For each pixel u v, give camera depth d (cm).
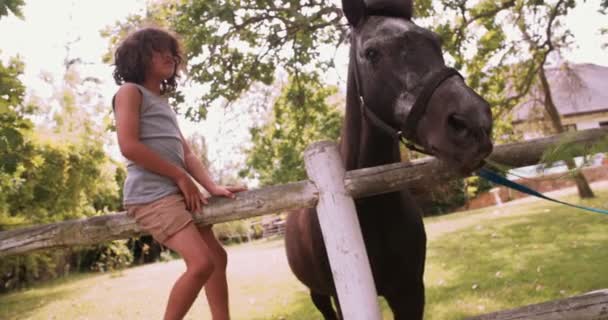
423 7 648
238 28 583
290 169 1409
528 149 200
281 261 1065
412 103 192
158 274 1244
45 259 1331
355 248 180
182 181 183
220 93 574
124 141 179
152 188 183
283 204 183
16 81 394
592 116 2414
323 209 184
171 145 196
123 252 1576
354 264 179
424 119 189
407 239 248
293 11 531
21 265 1327
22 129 427
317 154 186
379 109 213
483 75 820
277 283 779
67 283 1288
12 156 438
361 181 186
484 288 544
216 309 206
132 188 186
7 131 401
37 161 678
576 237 763
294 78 715
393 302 262
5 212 1040
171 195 183
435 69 193
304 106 711
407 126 194
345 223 182
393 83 200
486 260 696
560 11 779
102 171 1458
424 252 265
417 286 259
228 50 610
